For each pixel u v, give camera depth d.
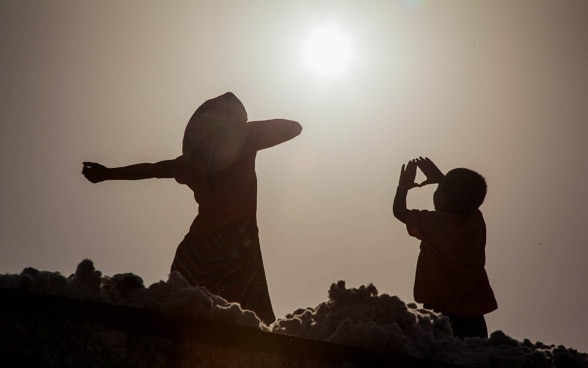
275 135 12.99
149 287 8.34
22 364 7.18
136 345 7.53
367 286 9.30
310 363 8.00
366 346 8.47
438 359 9.22
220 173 12.70
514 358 9.51
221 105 13.05
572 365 9.98
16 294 7.24
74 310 7.38
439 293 13.15
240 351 7.80
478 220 13.41
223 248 12.38
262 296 12.51
